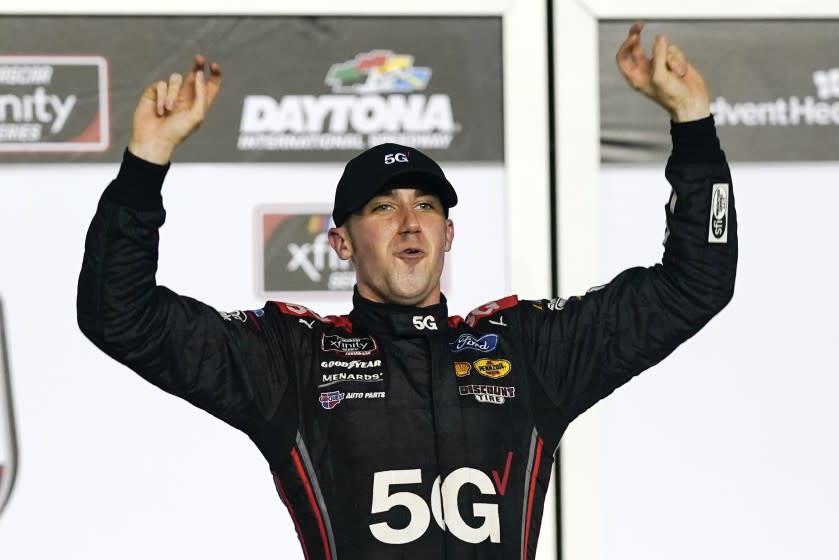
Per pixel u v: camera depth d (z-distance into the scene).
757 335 14.03
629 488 13.85
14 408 13.38
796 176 14.21
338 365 9.15
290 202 13.84
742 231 14.13
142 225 8.54
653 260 14.12
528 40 14.12
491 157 14.05
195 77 8.70
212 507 13.52
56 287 13.54
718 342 14.00
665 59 9.23
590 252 14.05
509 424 9.05
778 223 14.16
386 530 8.63
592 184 14.09
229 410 8.96
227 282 13.73
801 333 14.07
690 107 9.28
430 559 8.59
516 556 8.77
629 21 14.27
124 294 8.49
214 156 13.77
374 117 13.98
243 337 9.06
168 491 13.49
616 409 13.88
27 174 13.59
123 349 8.61
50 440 13.41
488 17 14.12
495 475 8.87
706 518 13.88
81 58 13.73
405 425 8.91
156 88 8.67
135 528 13.44
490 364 9.26
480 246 14.00
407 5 14.02
